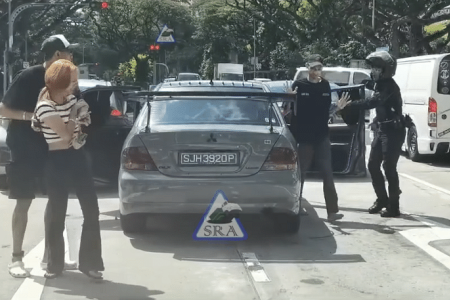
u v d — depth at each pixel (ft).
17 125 20.17
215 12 254.47
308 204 33.12
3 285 19.45
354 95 31.55
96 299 18.24
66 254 22.80
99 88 31.91
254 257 22.70
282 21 189.16
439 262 22.30
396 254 23.31
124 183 23.94
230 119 25.61
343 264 21.98
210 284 19.70
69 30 286.66
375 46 170.60
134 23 310.86
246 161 23.73
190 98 26.48
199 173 23.72
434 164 50.80
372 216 30.09
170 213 23.91
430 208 32.24
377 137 29.89
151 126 24.95
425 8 170.30
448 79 49.85
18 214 20.47
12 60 133.49
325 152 28.60
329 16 175.94
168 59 292.81
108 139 31.71
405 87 54.75
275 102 27.37
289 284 19.72
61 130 18.98
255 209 23.71
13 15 135.44
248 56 263.29
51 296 18.47
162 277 20.40
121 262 22.09
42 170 20.42
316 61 28.25
